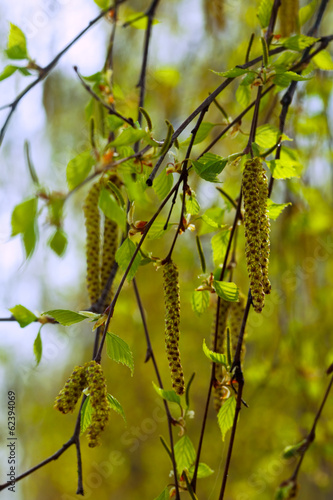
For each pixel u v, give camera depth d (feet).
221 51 3.75
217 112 3.49
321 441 3.26
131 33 3.85
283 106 1.92
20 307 1.79
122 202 1.72
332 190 3.57
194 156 3.18
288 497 2.11
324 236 3.36
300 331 3.44
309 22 2.57
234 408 1.79
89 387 1.60
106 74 2.04
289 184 2.91
